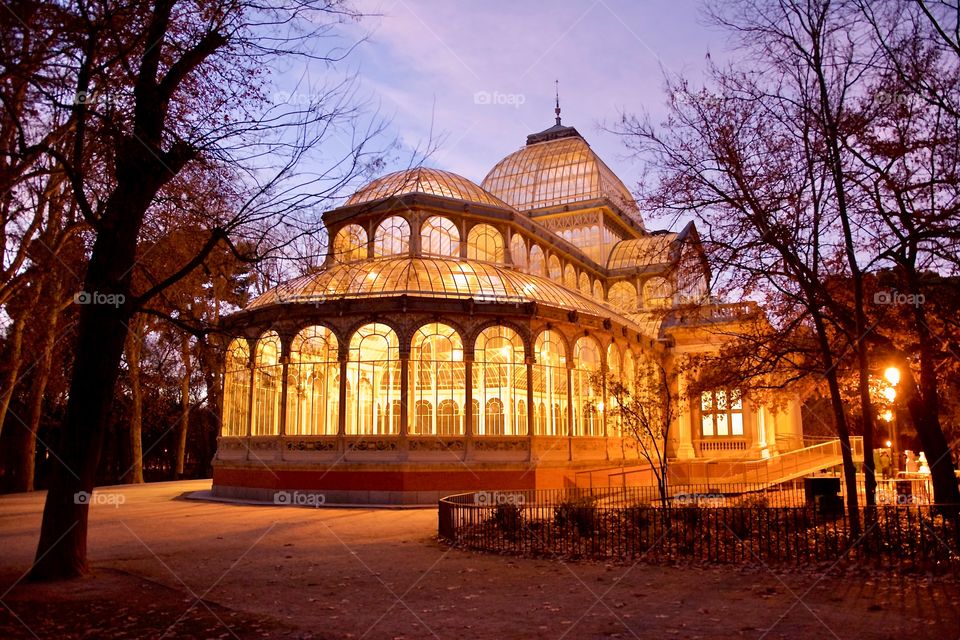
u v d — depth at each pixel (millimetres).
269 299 33844
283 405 31531
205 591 12938
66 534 13805
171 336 27797
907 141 18500
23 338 38938
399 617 10938
